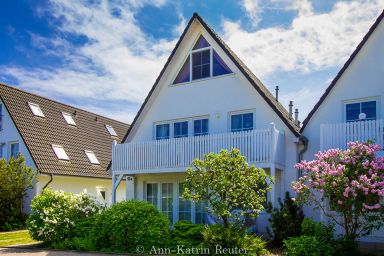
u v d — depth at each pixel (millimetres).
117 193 27062
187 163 15695
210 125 16953
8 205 19422
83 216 14430
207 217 15297
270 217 13977
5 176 19438
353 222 11164
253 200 10867
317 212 14000
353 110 14398
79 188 23719
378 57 14070
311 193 11469
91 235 12977
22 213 19984
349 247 10305
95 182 25016
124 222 12289
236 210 11758
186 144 15836
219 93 16891
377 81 13969
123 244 12297
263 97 15602
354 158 10477
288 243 10531
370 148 10539
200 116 17328
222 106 16734
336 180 10234
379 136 12664
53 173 21297
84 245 12531
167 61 17859
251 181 10867
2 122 23125
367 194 9758
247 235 11125
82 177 23328
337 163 10836
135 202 13055
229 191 10758
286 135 15094
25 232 17859
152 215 12531
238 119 16391
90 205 14836
